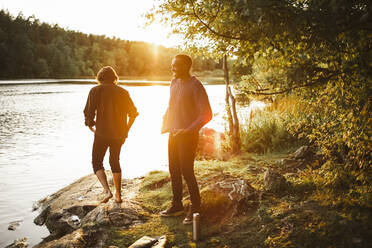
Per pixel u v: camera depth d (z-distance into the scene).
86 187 4.66
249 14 2.04
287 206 3.00
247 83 3.21
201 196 3.42
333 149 3.63
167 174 4.73
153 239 2.81
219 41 3.35
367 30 2.25
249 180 4.00
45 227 3.77
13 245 3.33
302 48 2.48
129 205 3.59
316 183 3.37
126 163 6.61
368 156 2.89
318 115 3.93
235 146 6.09
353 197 2.83
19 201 4.52
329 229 2.45
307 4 2.21
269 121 6.60
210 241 2.72
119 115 3.71
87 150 7.77
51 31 115.19
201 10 3.00
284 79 2.79
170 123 3.16
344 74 2.52
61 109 16.80
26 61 85.56
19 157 7.04
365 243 2.24
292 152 5.34
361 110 2.64
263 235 2.62
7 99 22.08
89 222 3.30
